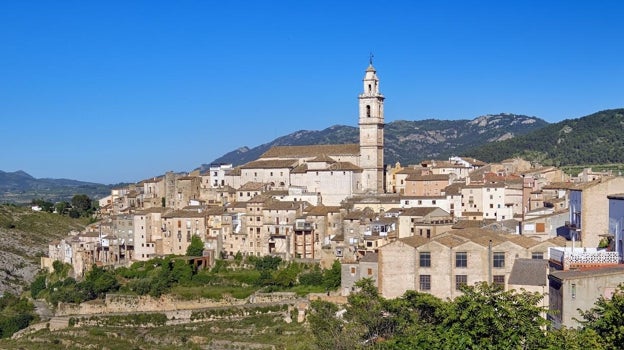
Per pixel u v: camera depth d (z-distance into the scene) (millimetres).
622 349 71812
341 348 115250
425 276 149750
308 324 184250
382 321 113188
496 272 144750
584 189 129375
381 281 152625
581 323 80062
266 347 176000
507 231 174875
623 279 89250
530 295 82500
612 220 114000
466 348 78750
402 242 151625
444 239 151125
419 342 85375
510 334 77375
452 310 85438
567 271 96625
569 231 147875
